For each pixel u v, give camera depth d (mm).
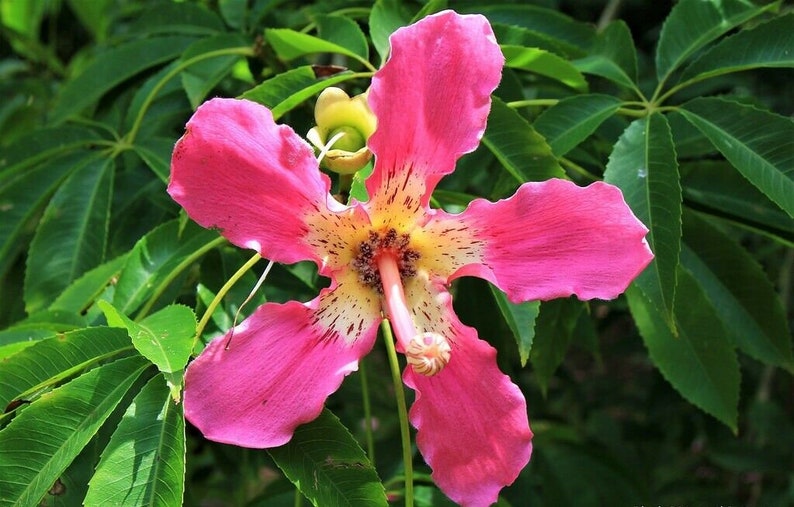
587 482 392
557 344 278
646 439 473
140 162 299
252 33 307
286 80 234
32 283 260
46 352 197
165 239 238
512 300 196
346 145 205
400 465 305
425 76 185
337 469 192
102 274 243
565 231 193
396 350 209
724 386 268
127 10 430
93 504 177
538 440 399
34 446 186
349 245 201
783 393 488
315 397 191
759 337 273
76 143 285
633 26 528
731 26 258
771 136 229
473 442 198
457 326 201
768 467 434
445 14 183
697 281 264
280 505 287
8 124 366
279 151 182
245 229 187
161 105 307
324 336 196
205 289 227
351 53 250
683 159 298
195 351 211
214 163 181
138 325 195
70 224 265
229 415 185
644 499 389
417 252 205
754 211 268
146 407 188
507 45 249
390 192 196
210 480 491
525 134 229
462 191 301
